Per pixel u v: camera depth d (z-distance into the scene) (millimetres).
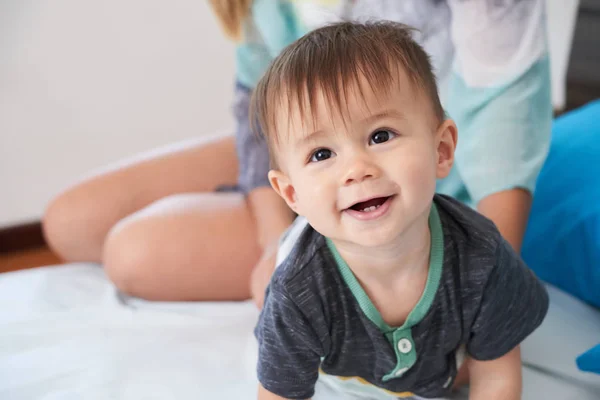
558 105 2004
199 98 1931
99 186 1172
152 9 1770
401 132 558
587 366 730
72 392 830
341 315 643
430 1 938
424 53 626
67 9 1673
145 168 1208
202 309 1016
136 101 1847
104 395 822
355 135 553
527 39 855
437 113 605
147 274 1021
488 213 830
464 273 629
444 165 622
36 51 1676
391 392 744
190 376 853
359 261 615
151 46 1809
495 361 694
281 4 1065
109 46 1756
